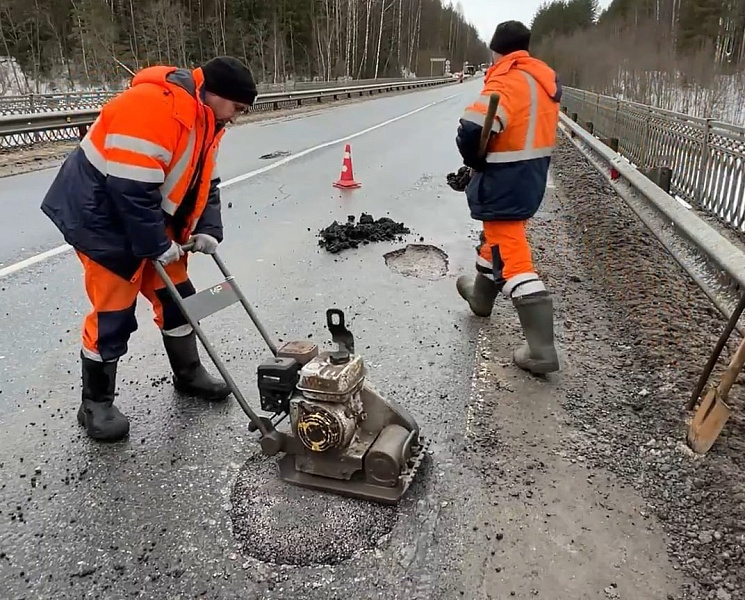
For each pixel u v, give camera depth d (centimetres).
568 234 655
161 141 253
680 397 320
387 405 263
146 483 266
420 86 5097
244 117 1988
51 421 313
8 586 212
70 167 270
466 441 292
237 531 238
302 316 441
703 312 430
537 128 340
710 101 2816
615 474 268
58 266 544
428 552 226
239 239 634
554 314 438
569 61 5597
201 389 332
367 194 855
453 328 422
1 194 826
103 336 287
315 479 262
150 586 212
